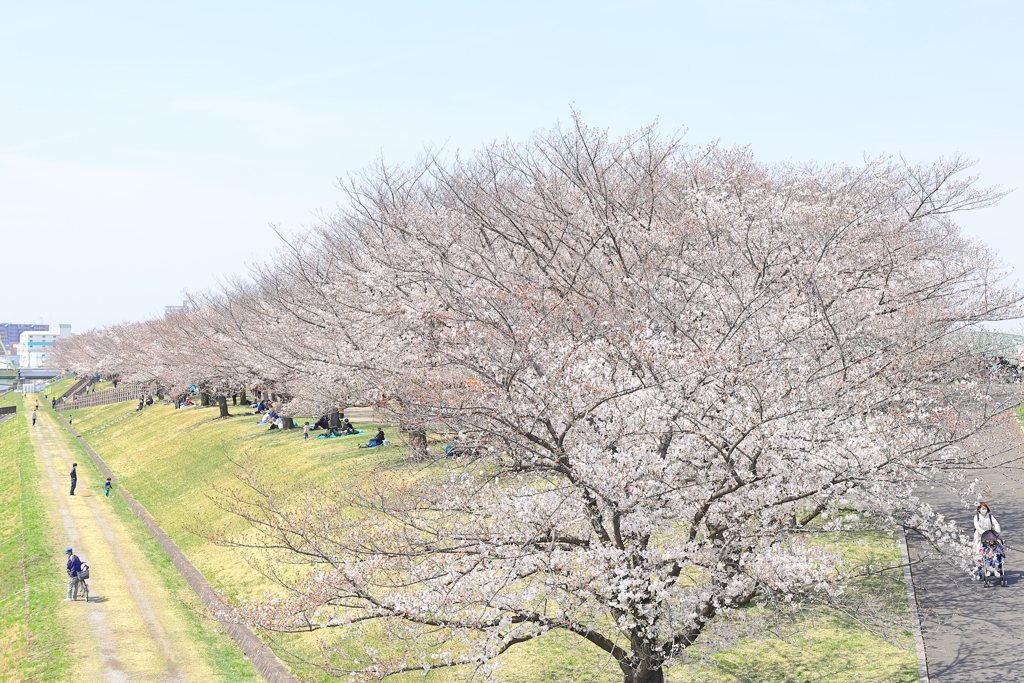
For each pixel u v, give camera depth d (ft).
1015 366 65.41
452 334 51.65
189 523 121.60
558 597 44.01
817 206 72.69
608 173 88.84
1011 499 73.41
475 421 46.98
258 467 130.52
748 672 49.85
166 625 82.33
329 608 64.64
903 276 67.21
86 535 124.26
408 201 102.47
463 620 42.91
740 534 43.37
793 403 43.57
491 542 43.70
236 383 168.96
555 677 54.08
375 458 108.37
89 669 70.64
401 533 45.62
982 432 68.18
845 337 50.39
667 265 67.62
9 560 113.09
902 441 46.88
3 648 79.71
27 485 170.09
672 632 42.75
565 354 48.44
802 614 54.60
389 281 90.94
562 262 74.23
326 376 99.81
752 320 51.65
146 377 266.98
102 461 206.90
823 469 41.81
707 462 44.78
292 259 120.57
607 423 46.42
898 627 51.49
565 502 45.29
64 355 523.70
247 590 86.48
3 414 405.80
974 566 57.62
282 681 64.49
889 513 47.73
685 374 44.88
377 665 44.34
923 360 52.60
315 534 47.67
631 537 44.93
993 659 46.62
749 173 97.04
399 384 68.44
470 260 79.61
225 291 176.96
